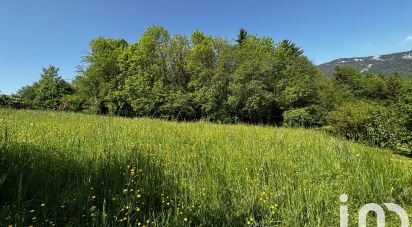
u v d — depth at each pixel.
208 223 3.77
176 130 9.63
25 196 3.66
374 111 13.69
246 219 3.88
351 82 51.41
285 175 5.17
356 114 13.56
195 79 33.66
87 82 38.59
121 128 8.49
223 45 34.69
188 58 34.88
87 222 3.48
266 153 6.57
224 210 3.99
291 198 4.48
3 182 3.65
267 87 31.11
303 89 30.08
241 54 32.34
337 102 33.84
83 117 12.50
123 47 41.91
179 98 31.39
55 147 5.42
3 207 3.33
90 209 3.50
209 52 34.16
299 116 28.02
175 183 4.55
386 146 11.95
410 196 5.32
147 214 3.83
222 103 30.84
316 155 6.99
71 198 3.76
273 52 40.97
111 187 4.18
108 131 7.63
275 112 31.77
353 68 55.19
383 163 6.31
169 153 5.97
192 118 32.06
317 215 4.09
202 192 4.37
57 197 3.76
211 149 6.90
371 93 49.12
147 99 31.55
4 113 11.51
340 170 5.92
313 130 14.21
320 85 36.41
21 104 21.11
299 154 7.03
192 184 4.57
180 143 7.20
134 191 4.13
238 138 8.74
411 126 11.95
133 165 4.82
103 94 36.53
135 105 32.03
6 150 4.65
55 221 3.40
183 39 37.00
